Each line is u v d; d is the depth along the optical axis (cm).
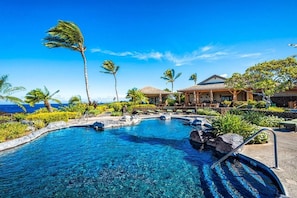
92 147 1124
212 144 1065
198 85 3825
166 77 5222
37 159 909
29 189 602
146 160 873
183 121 2156
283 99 2803
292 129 1216
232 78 2412
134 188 595
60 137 1408
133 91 3744
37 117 1784
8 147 1098
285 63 2023
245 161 732
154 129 1711
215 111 2497
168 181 639
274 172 562
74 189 598
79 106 2775
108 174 715
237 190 549
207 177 656
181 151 1005
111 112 3030
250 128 1000
